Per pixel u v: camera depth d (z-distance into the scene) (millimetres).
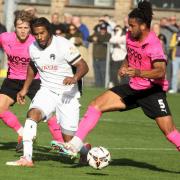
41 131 36094
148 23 23297
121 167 26000
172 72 60094
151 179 23562
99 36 60438
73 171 24438
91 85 61406
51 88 25328
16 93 28219
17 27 27531
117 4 84250
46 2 85375
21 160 24656
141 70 22984
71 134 25531
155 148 31922
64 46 24938
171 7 83812
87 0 84875
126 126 40031
